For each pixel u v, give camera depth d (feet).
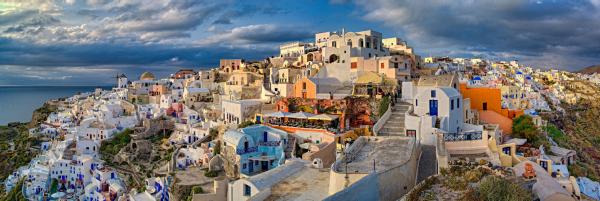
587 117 428.56
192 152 275.39
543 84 534.37
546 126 298.15
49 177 341.41
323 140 233.76
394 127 224.33
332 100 267.18
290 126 252.83
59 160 343.46
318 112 271.08
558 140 282.36
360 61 323.78
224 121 328.29
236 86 392.68
